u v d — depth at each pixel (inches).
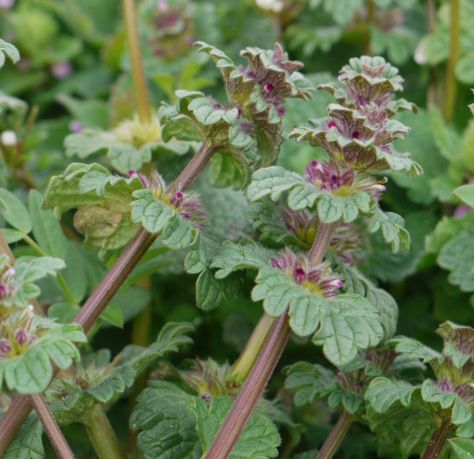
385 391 10.7
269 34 16.8
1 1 21.2
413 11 17.4
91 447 12.6
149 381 11.4
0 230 11.4
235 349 14.2
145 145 13.2
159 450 11.0
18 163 14.5
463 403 10.6
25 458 10.4
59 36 20.5
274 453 10.7
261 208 11.4
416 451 11.3
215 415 10.8
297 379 11.4
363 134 10.3
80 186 10.7
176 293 14.6
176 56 15.7
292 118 14.2
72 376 11.1
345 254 11.6
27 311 10.0
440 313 13.8
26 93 20.1
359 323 10.1
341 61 17.2
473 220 13.3
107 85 19.4
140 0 19.1
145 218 10.4
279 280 10.2
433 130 14.3
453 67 15.2
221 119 10.7
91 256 13.5
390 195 14.6
